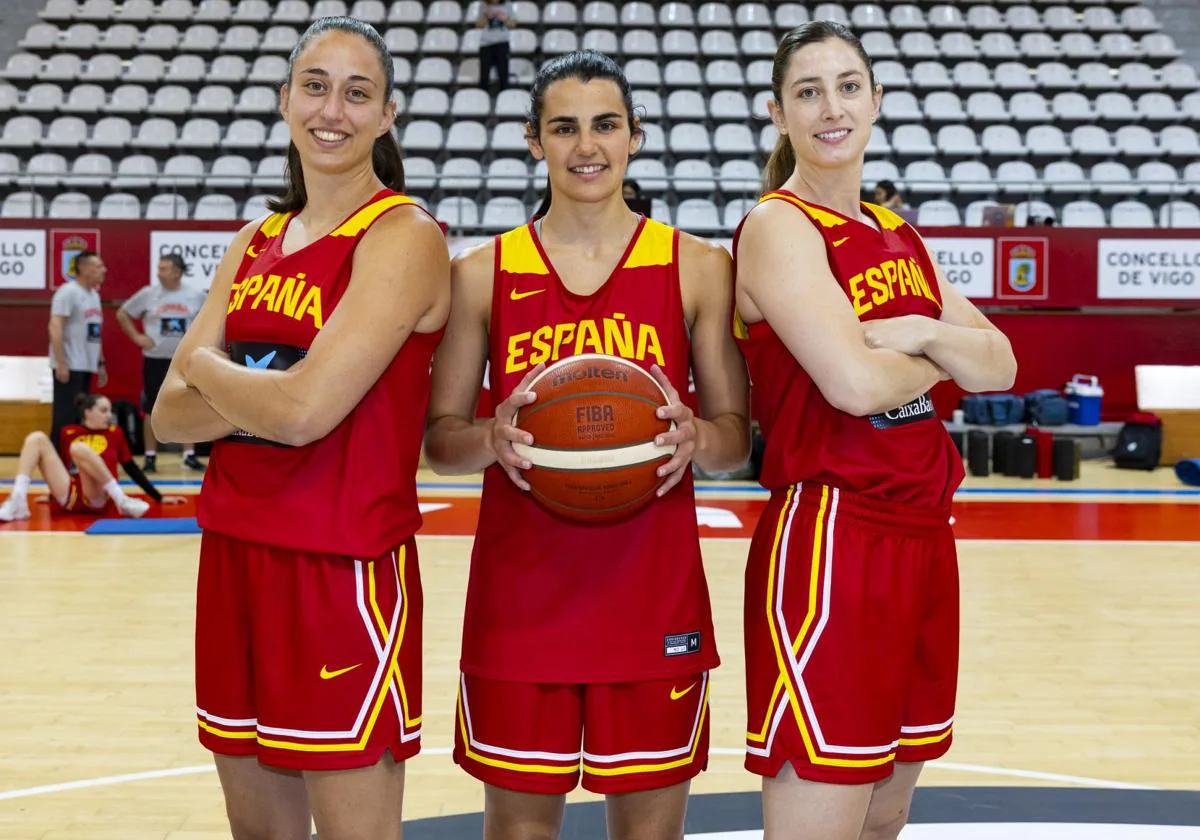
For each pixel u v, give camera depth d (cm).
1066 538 679
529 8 1455
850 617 194
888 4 1534
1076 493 865
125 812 288
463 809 290
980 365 200
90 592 530
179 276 923
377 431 196
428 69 1364
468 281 214
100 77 1352
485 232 1084
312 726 189
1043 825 277
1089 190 1162
